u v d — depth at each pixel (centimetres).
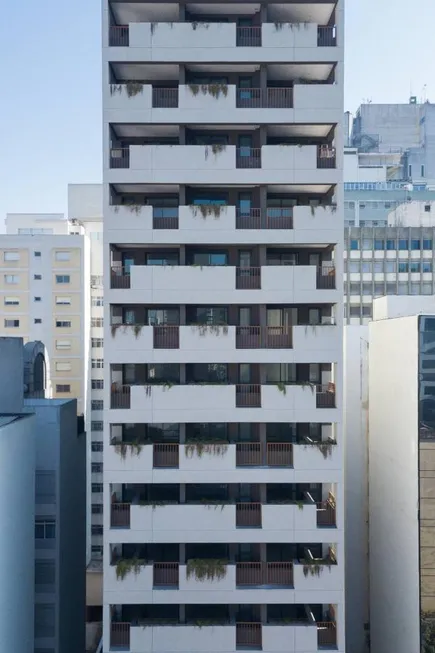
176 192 2027
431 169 7819
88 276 4416
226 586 1822
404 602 2083
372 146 7950
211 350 1864
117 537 1831
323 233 1884
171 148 1872
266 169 1884
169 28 1870
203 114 1880
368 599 2641
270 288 1864
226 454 1842
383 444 2375
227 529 1830
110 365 1883
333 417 1853
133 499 1944
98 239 4550
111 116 1875
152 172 1872
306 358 1869
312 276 1869
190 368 2034
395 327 2212
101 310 4503
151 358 1861
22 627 1839
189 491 2014
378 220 6856
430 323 1980
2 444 1644
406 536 2069
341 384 1867
